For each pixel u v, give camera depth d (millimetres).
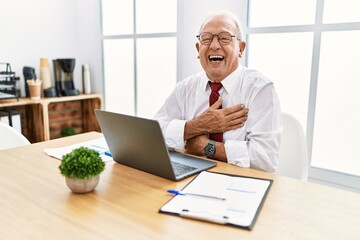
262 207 907
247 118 1463
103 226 815
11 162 1319
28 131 3070
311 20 2104
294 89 2252
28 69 2961
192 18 2590
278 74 2309
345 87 2037
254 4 2324
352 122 2049
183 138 1481
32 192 1026
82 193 1008
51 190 1042
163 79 2977
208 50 1492
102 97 3402
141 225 819
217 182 1076
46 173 1195
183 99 1734
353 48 1972
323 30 2029
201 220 839
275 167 1376
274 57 2307
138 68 3141
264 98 1432
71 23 3387
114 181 1112
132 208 911
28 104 2955
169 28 2846
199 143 1432
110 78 3408
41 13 3113
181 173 1159
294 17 2170
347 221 832
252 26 2363
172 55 2861
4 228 809
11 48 2941
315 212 880
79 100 3473
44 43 3172
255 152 1332
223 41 1468
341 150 2115
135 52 3115
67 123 3400
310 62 2150
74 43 3439
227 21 1489
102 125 1217
